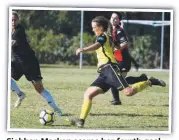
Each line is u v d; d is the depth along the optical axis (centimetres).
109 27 1900
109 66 1875
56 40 6091
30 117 2084
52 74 4231
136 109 2339
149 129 1938
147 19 6072
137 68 5053
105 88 1883
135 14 6028
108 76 1875
